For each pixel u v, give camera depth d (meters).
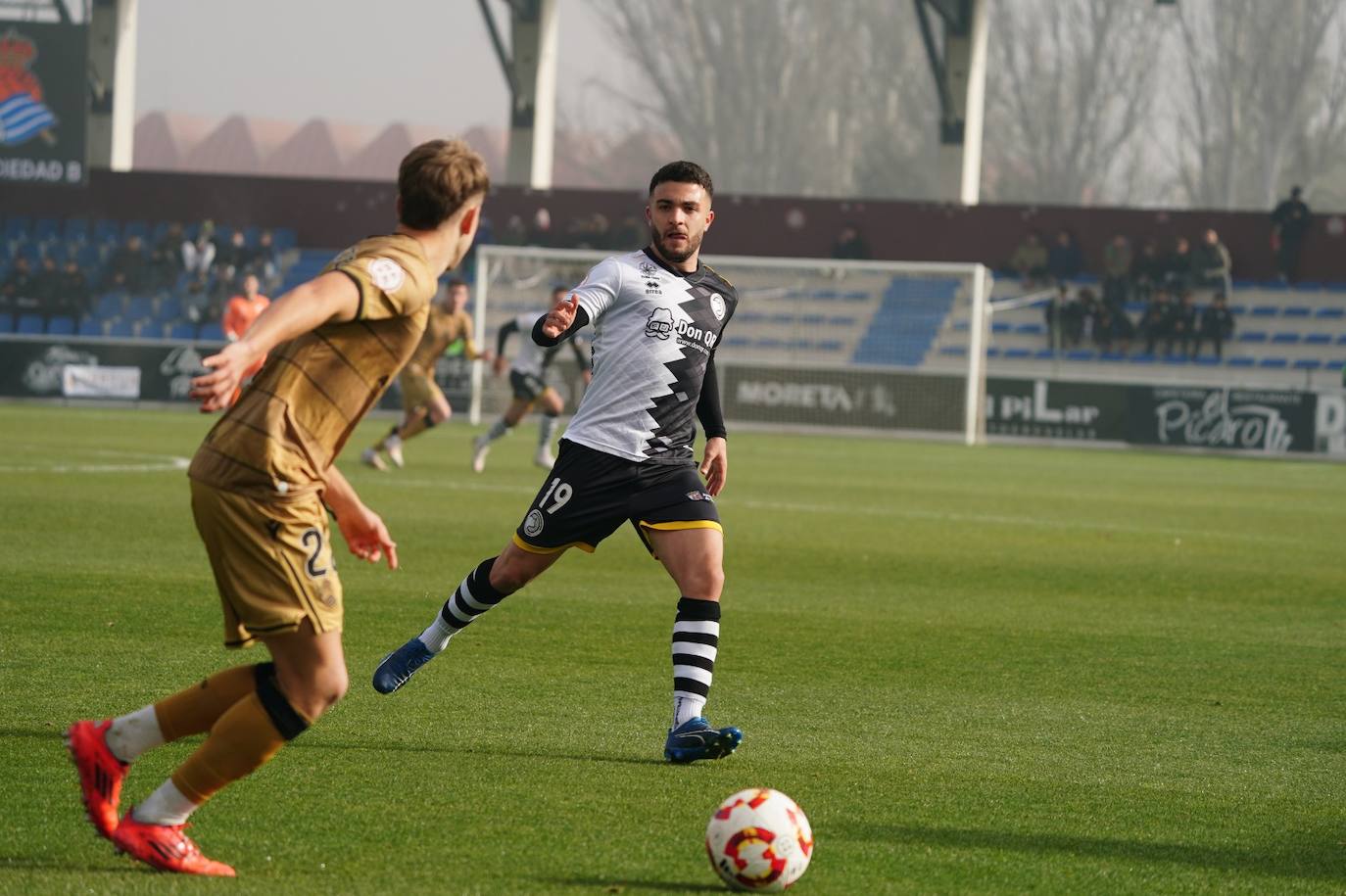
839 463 57.50
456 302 45.53
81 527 28.56
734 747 13.10
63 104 85.12
